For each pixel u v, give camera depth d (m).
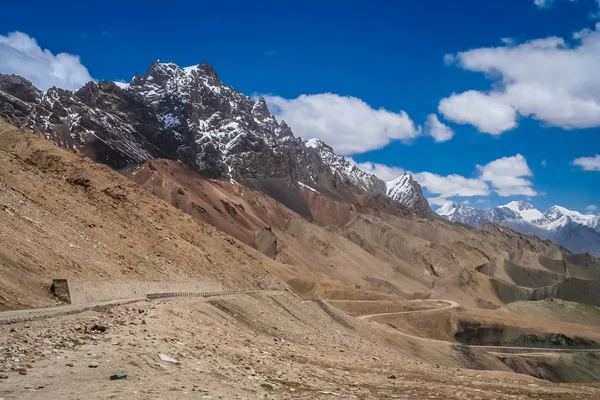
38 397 16.72
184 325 39.09
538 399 33.22
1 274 37.56
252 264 114.88
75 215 66.44
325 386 28.69
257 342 44.88
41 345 24.20
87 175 91.88
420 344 116.38
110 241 67.75
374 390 30.31
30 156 89.19
